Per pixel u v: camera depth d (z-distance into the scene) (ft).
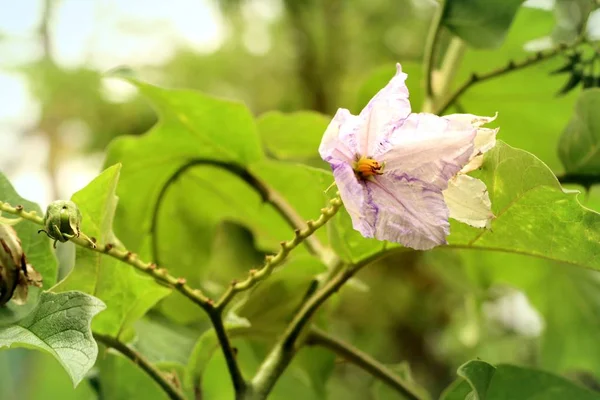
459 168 1.12
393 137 1.13
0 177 1.25
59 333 1.13
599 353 1.83
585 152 1.39
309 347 1.43
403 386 1.38
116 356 1.47
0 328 1.15
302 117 1.58
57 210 1.13
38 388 2.21
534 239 1.21
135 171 1.56
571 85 1.44
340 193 1.11
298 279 1.33
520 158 1.15
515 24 1.64
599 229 1.16
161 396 1.53
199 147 1.54
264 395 1.27
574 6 1.55
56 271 1.25
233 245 1.95
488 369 1.18
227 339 1.25
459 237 1.24
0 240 1.18
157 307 1.52
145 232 1.60
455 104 1.54
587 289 1.78
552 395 1.31
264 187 1.55
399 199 1.12
